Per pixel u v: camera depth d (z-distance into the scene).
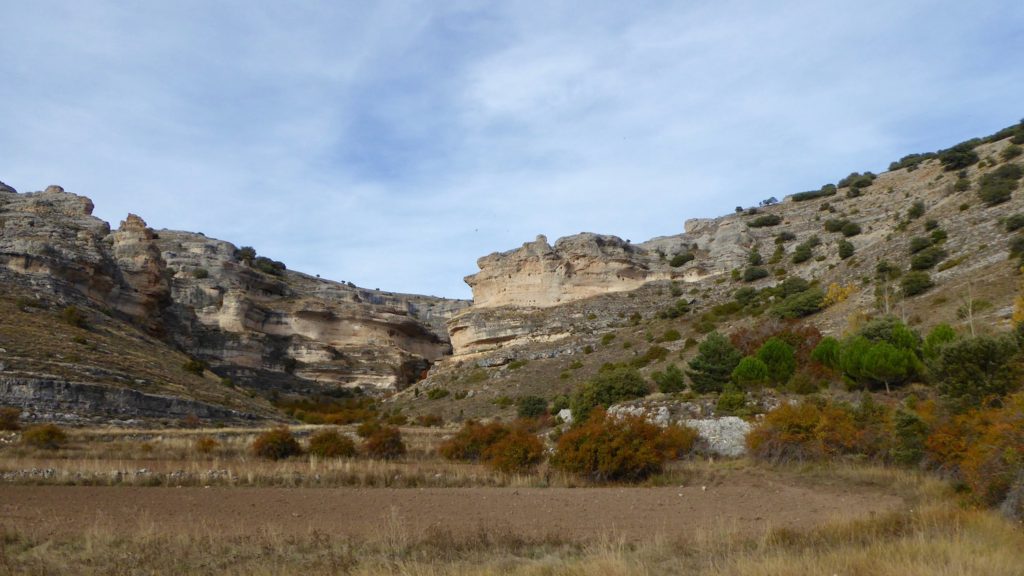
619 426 31.58
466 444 38.25
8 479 26.55
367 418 76.44
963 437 25.20
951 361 29.89
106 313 79.06
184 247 127.06
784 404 34.12
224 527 18.83
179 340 104.75
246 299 114.44
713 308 86.75
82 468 28.30
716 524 19.56
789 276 90.44
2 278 69.31
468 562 14.62
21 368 46.59
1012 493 17.98
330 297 140.50
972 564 12.19
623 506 23.86
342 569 13.88
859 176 135.38
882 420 32.06
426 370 126.94
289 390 107.44
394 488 28.44
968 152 102.44
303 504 23.59
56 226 87.12
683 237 125.62
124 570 13.59
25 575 12.98
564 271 116.31
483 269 123.38
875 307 58.84
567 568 13.31
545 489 28.77
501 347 107.88
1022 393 21.53
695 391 44.25
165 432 43.28
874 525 16.94
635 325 96.44
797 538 16.05
